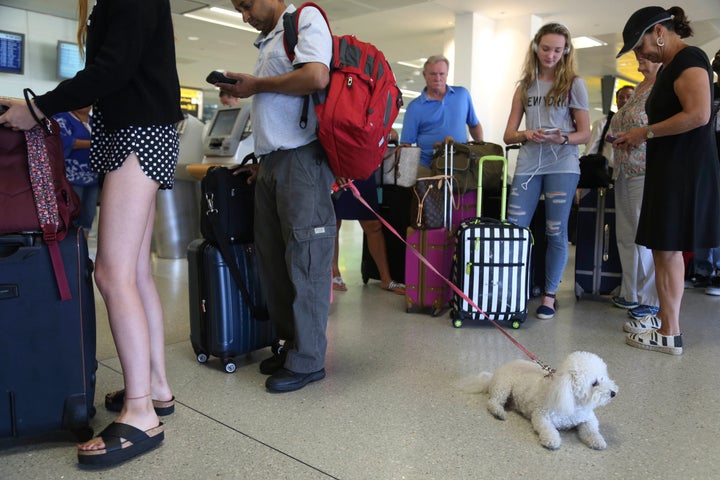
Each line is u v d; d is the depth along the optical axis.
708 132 2.44
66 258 1.57
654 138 2.50
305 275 2.07
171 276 4.23
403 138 4.06
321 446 1.67
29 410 1.57
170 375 2.25
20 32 7.68
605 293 3.69
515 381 1.91
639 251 3.32
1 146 1.51
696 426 1.83
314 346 2.13
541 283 3.83
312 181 2.03
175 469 1.53
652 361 2.47
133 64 1.49
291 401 2.00
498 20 8.06
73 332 1.59
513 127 3.25
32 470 1.52
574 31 8.72
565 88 3.03
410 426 1.81
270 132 2.02
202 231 2.30
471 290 2.95
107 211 1.58
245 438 1.72
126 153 1.56
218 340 2.25
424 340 2.75
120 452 1.55
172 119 1.63
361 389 2.11
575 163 3.13
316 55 1.89
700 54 2.42
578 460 1.60
